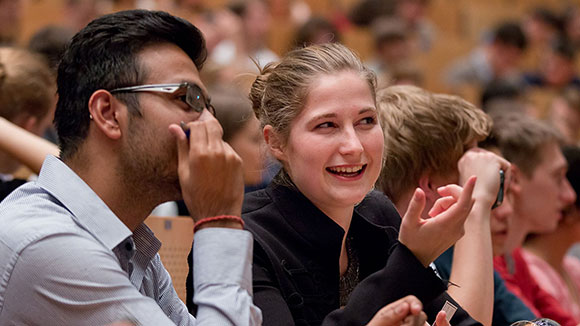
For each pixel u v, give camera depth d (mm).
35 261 2389
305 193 2959
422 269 2541
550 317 4816
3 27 7508
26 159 3533
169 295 3014
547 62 13016
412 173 3684
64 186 2596
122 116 2568
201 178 2479
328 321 2508
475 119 3732
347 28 12289
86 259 2396
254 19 10672
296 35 9617
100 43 2598
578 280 6031
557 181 4898
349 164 2830
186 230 3715
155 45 2627
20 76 4293
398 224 3230
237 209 2521
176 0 10758
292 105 2898
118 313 2379
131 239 2654
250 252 2496
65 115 2631
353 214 3113
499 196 3594
